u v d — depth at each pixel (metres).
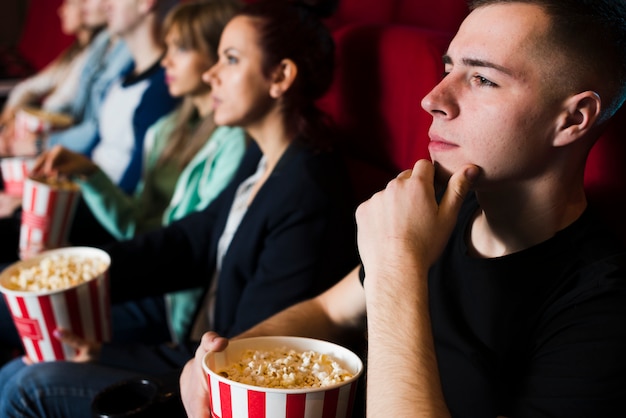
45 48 3.64
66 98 2.82
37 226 1.62
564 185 0.91
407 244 0.86
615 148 1.11
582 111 0.87
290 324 1.15
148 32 2.40
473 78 0.89
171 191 2.16
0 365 1.74
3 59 3.80
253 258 1.48
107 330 1.39
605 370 0.83
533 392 0.88
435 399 0.79
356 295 1.15
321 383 0.83
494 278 0.95
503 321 0.94
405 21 1.77
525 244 0.94
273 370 0.84
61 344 1.31
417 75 1.42
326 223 1.44
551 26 0.85
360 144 1.67
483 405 0.96
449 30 1.62
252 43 1.50
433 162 0.93
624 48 0.88
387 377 0.81
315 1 1.57
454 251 1.02
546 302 0.91
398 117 1.50
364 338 1.21
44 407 1.28
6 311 1.72
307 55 1.51
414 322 0.83
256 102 1.52
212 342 0.89
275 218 1.45
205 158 1.94
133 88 2.39
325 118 1.56
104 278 1.35
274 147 1.55
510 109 0.86
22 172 2.13
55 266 1.39
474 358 0.96
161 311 1.88
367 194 1.56
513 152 0.88
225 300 1.53
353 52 1.64
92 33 2.91
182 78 2.05
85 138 2.63
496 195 0.92
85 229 2.37
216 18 2.02
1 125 3.01
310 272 1.42
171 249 1.69
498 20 0.87
